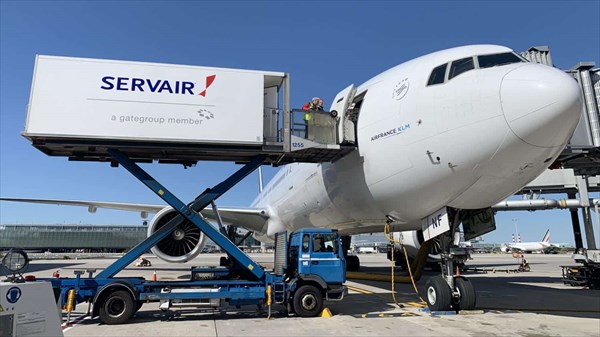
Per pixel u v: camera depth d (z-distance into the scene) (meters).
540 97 6.48
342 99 10.05
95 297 7.56
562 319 7.89
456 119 7.35
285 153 9.44
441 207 8.59
